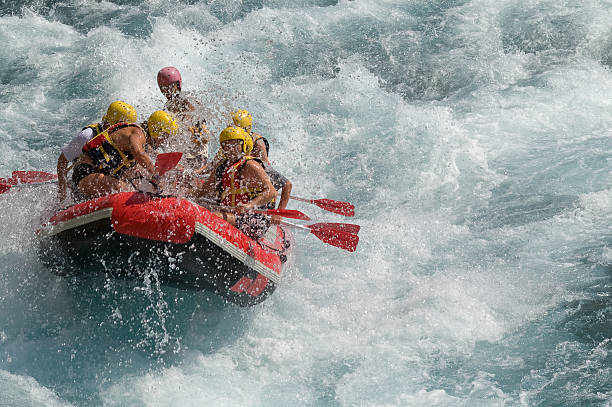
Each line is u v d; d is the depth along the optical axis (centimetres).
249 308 1750
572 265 1844
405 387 1459
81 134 1614
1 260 1723
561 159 2364
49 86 3119
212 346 1644
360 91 2942
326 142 2641
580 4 3381
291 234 2052
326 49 3366
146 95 2983
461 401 1405
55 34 3603
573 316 1644
